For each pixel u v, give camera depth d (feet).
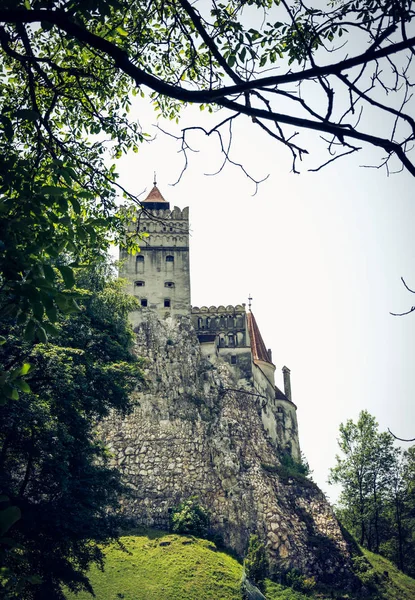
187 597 175.11
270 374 294.05
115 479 140.05
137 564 188.55
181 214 280.51
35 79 48.44
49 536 109.50
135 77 30.40
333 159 32.30
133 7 48.85
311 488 247.50
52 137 44.93
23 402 95.40
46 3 35.58
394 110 30.07
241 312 284.00
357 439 278.46
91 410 131.34
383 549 269.23
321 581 221.05
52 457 112.27
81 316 131.95
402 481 274.16
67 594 162.40
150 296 268.62
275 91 31.63
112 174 52.60
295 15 38.75
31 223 35.19
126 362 140.36
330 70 28.91
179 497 231.30
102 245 59.77
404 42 27.96
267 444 262.47
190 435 243.81
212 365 266.57
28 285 31.81
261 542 208.95
